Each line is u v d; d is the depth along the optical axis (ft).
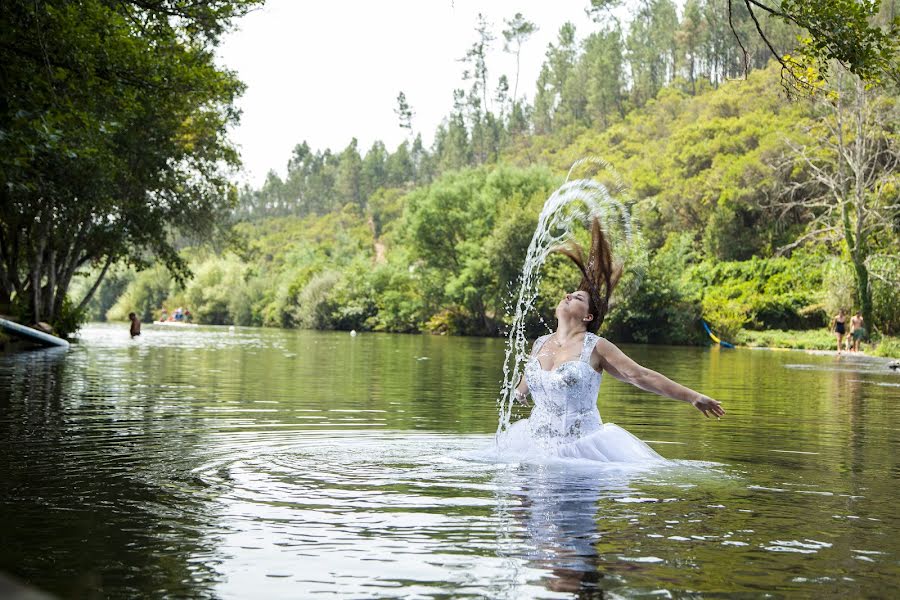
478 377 51.26
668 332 153.99
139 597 9.19
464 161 474.08
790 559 10.98
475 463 17.90
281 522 12.58
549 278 156.15
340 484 15.53
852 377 61.00
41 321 95.45
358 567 10.34
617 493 15.06
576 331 19.90
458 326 195.93
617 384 48.75
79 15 55.16
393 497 14.43
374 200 508.12
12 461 18.07
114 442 21.08
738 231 207.62
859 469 18.83
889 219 136.05
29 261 92.58
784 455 21.07
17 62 52.08
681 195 229.25
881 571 10.48
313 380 46.42
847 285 130.93
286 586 9.59
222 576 9.96
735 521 13.08
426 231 211.61
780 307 165.58
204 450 19.74
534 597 9.29
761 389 47.62
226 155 103.71
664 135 333.21
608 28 480.64
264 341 121.70
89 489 15.02
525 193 207.92
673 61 437.99
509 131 481.46
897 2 92.79
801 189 201.16
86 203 65.41
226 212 111.24
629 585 9.76
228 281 309.01
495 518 12.93
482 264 187.32
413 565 10.43
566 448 18.85
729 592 9.57
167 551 11.01
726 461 19.70
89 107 55.52
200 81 65.31
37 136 47.83
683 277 180.65
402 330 215.72
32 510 13.34
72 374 46.70
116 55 57.62
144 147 82.74
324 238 506.48
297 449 19.89
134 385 40.32
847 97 123.65
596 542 11.64
